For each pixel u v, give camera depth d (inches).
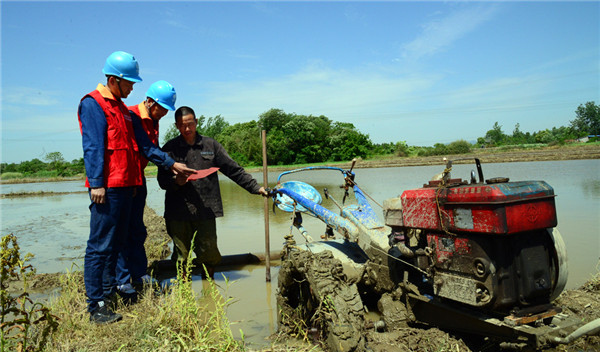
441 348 113.7
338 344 110.0
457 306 114.0
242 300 174.7
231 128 3427.7
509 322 99.6
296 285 152.2
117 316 147.5
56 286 198.8
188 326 129.5
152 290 169.9
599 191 414.9
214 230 207.5
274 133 2417.6
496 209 95.8
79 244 308.2
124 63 156.3
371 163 1510.8
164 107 190.9
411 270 134.0
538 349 98.9
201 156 202.1
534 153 1408.7
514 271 100.0
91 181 146.8
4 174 2484.0
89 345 123.1
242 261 237.1
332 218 157.0
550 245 108.3
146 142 174.1
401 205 128.1
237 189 731.4
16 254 110.5
